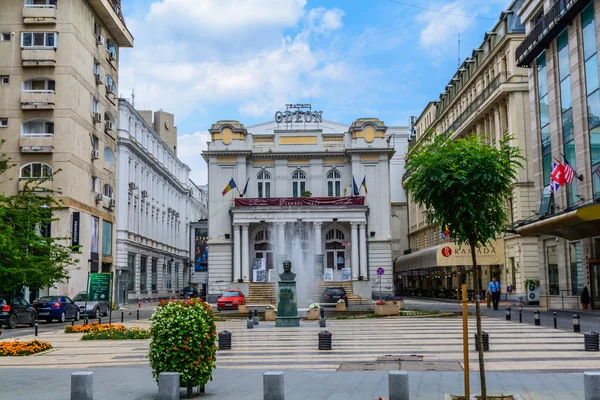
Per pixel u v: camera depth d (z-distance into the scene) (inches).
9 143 1578.5
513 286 1833.2
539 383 447.2
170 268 3019.2
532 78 1533.0
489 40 2057.1
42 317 1235.9
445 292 2287.2
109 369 558.9
